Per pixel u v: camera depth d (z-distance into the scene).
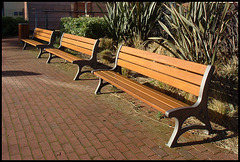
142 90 3.98
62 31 10.69
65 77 6.20
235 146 3.25
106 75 4.82
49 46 8.67
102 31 9.57
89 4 16.30
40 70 6.84
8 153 2.94
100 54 8.23
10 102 4.51
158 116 4.04
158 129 3.66
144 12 8.40
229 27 5.88
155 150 3.12
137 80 5.87
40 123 3.73
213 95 4.65
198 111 3.30
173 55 5.59
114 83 4.32
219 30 4.86
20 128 3.55
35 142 3.20
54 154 2.95
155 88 5.21
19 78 6.03
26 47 10.78
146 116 4.09
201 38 4.84
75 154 2.97
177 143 3.28
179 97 4.81
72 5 16.91
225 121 3.90
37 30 10.28
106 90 5.28
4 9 20.30
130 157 2.95
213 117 3.98
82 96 4.90
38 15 17.50
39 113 4.07
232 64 5.65
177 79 3.68
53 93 5.03
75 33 9.62
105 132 3.52
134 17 8.44
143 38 8.39
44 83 5.67
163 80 3.92
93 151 3.04
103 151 3.05
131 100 4.76
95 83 5.75
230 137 3.47
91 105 4.46
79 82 5.82
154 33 8.89
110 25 9.01
